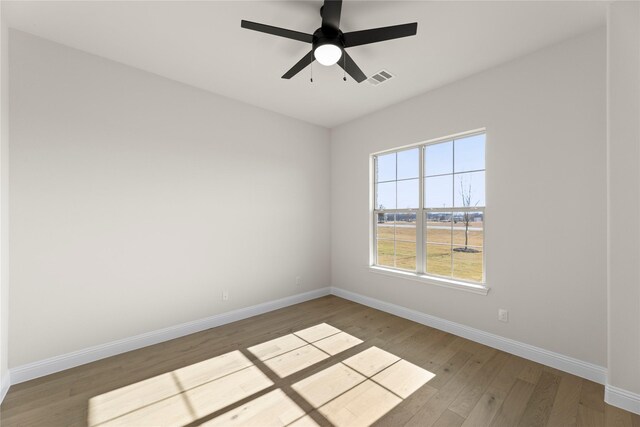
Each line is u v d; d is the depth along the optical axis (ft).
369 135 13.00
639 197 5.97
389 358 8.38
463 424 5.79
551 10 6.53
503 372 7.61
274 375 7.54
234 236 11.43
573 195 7.50
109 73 8.64
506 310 8.71
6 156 6.94
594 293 7.18
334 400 6.54
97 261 8.38
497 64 8.82
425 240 11.28
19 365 7.22
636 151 5.99
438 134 10.38
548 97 7.89
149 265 9.34
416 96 11.09
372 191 13.23
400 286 11.78
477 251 9.69
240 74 9.57
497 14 6.66
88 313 8.23
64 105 7.89
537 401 6.44
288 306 13.10
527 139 8.27
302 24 7.20
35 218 7.46
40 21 6.96
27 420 5.91
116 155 8.73
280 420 5.92
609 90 6.28
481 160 9.63
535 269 8.15
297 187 13.60
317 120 13.88
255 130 12.11
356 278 13.71
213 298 10.82
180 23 7.09
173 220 9.86
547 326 7.93
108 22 7.03
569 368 7.51
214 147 10.90
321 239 14.64
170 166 9.82
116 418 5.97
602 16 6.71
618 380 6.22
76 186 8.05
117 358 8.41
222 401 6.51
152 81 9.45
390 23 7.04
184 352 8.80
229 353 8.73
